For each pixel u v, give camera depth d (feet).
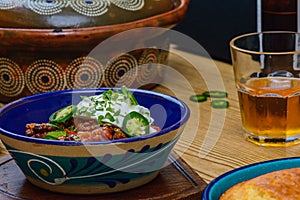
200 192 2.73
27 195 2.70
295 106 3.21
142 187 2.75
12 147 2.65
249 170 2.39
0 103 4.08
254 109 3.24
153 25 3.86
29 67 3.85
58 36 3.65
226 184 2.33
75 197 2.68
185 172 2.88
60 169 2.60
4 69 3.92
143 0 3.98
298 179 2.23
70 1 3.80
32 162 2.64
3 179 2.84
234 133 3.45
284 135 3.25
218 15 4.64
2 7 3.80
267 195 2.15
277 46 3.51
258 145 3.29
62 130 2.85
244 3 4.41
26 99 3.06
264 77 3.29
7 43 3.72
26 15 3.76
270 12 4.09
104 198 2.67
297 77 3.28
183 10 4.10
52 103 3.13
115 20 3.81
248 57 3.27
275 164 2.43
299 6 4.05
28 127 2.86
